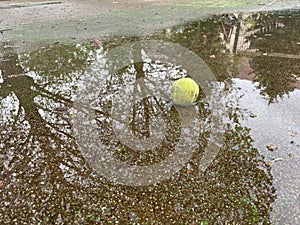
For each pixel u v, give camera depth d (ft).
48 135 7.36
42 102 8.86
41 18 18.28
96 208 5.36
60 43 13.67
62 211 5.32
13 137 7.30
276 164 6.27
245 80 10.00
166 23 16.65
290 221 5.04
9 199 5.58
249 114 8.05
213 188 5.74
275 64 11.21
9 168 6.32
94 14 19.03
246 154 6.58
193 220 5.08
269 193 5.59
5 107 8.61
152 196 5.58
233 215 5.16
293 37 14.30
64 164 6.41
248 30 15.60
